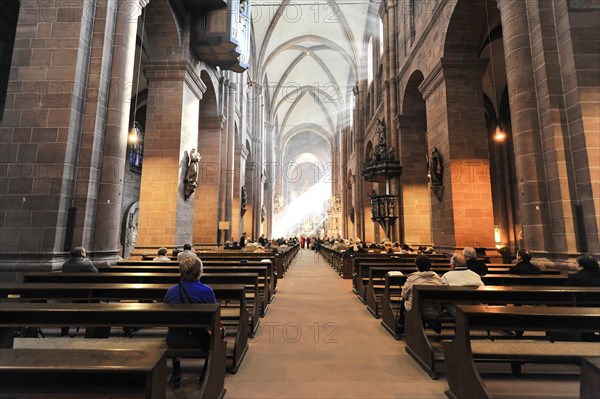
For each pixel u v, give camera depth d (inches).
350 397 133.4
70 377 75.5
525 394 126.9
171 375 145.7
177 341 128.1
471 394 113.8
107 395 75.2
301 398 132.4
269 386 142.3
